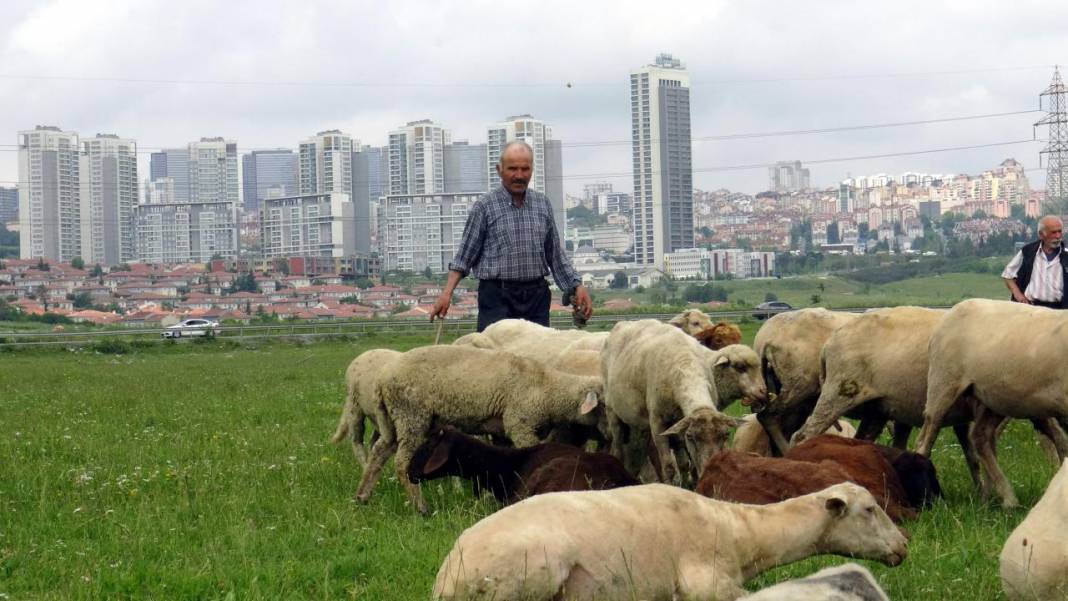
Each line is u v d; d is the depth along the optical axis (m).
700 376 10.51
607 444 12.00
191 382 29.20
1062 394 9.62
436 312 13.98
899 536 7.00
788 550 6.84
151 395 24.45
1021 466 11.86
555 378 11.16
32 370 37.12
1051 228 14.64
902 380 11.52
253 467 12.70
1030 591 6.26
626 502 6.58
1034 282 14.77
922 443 10.64
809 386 12.80
